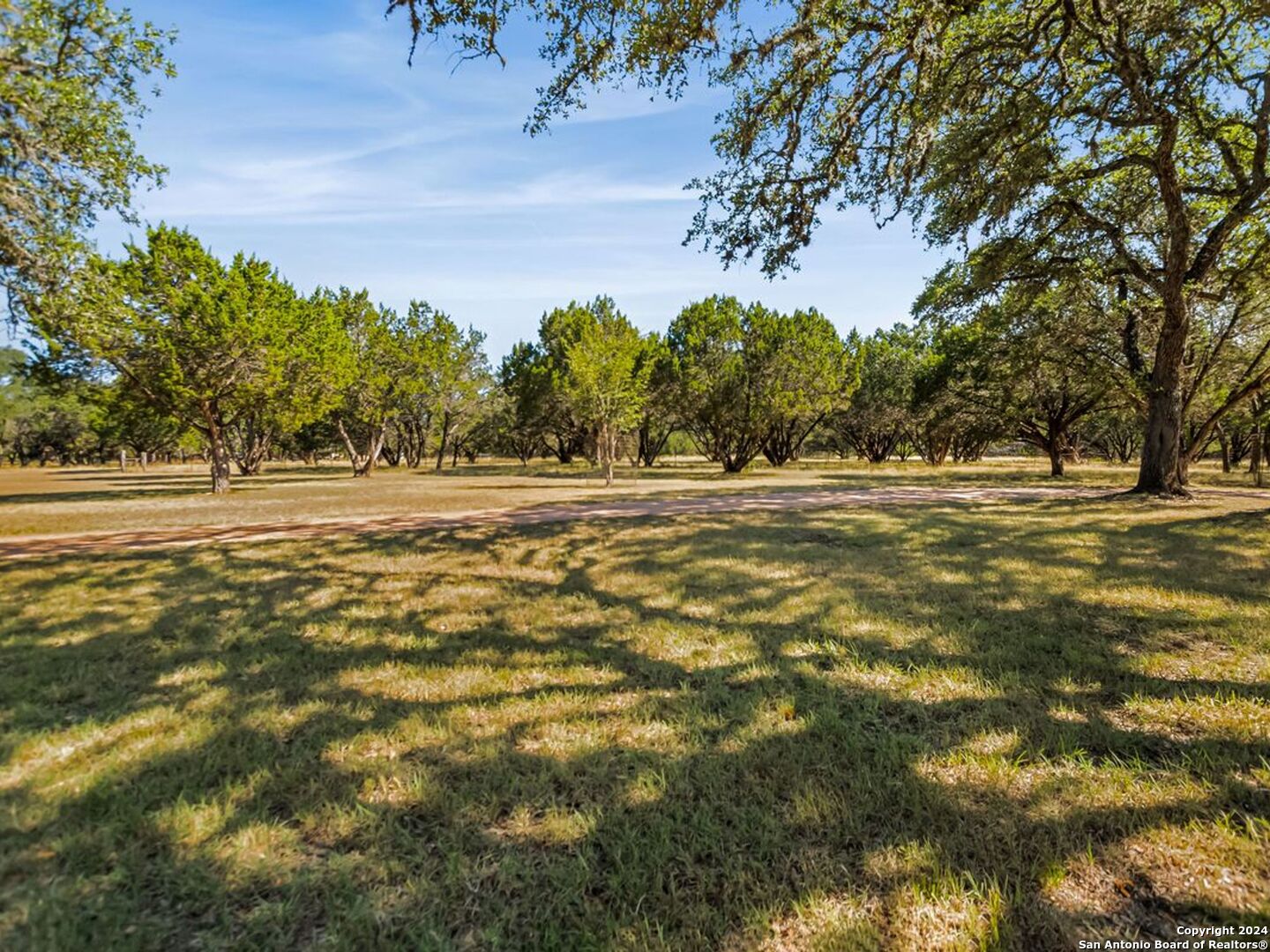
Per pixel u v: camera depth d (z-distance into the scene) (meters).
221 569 8.04
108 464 86.81
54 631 5.41
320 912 2.09
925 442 48.16
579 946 1.93
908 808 2.61
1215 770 2.83
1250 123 11.91
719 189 9.77
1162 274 15.11
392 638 5.12
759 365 37.47
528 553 8.98
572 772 2.94
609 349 25.20
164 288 22.36
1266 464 41.53
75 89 11.26
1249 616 5.05
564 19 6.90
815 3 6.82
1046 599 5.83
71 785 2.85
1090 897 2.09
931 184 10.81
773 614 5.61
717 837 2.46
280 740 3.33
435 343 43.38
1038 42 8.91
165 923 2.03
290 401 26.88
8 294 10.94
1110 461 59.56
